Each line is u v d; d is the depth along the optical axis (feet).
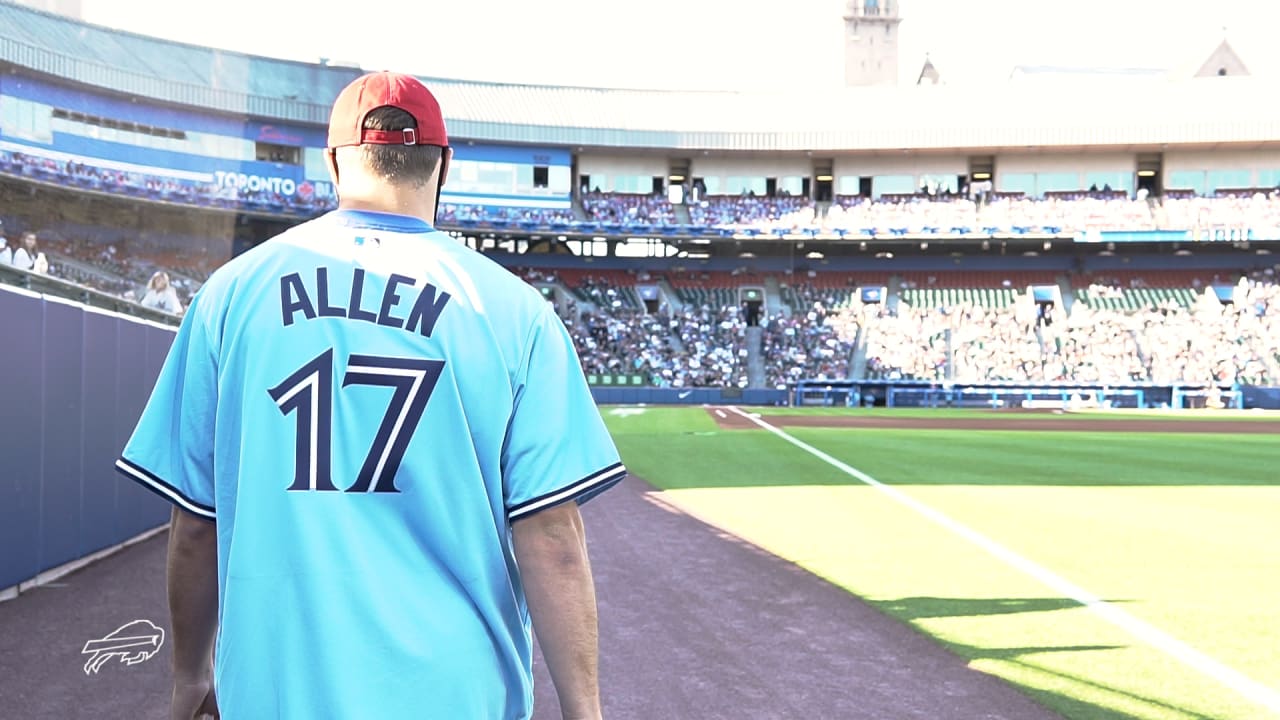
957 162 156.04
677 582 20.56
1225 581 20.39
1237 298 139.23
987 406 127.54
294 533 4.24
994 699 12.88
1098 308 140.97
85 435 21.95
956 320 140.26
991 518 29.68
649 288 151.84
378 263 4.58
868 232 148.36
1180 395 124.77
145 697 12.98
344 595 4.20
